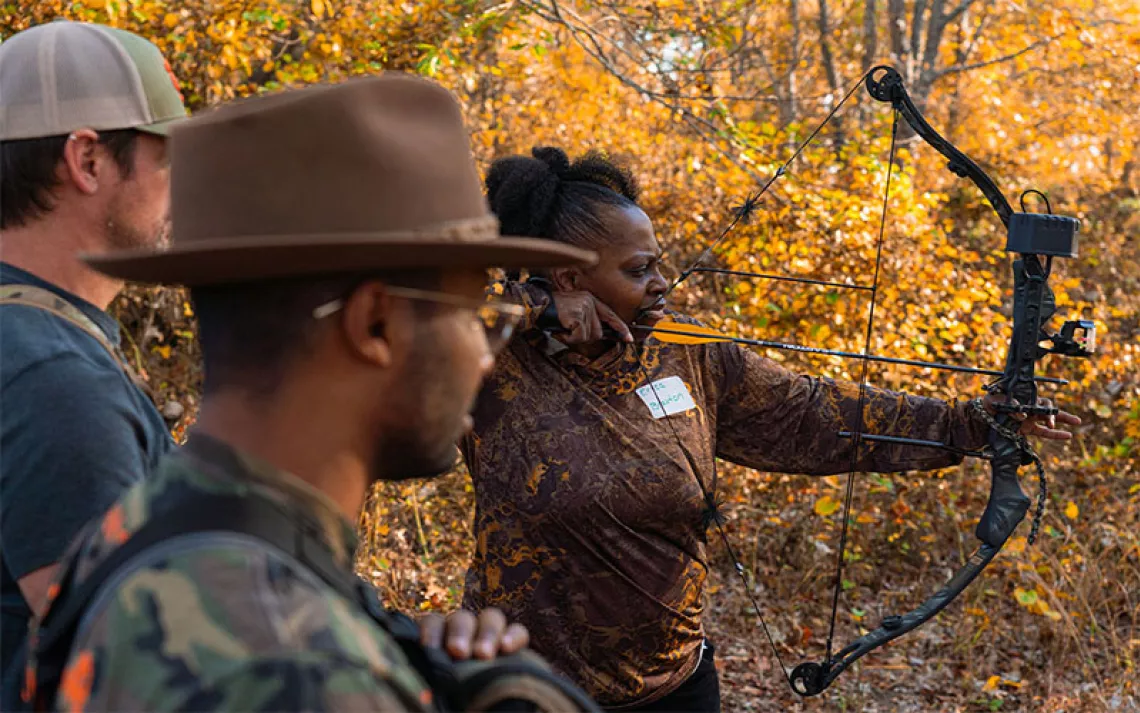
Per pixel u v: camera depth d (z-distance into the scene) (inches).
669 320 88.7
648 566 83.2
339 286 35.5
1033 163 366.9
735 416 91.9
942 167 319.3
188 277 35.2
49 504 50.5
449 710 37.1
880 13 431.5
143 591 31.0
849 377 209.3
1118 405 247.6
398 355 36.6
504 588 84.0
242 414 35.7
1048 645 188.7
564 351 83.9
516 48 219.0
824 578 206.4
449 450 39.1
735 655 185.6
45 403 51.7
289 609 30.9
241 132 35.3
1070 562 196.2
